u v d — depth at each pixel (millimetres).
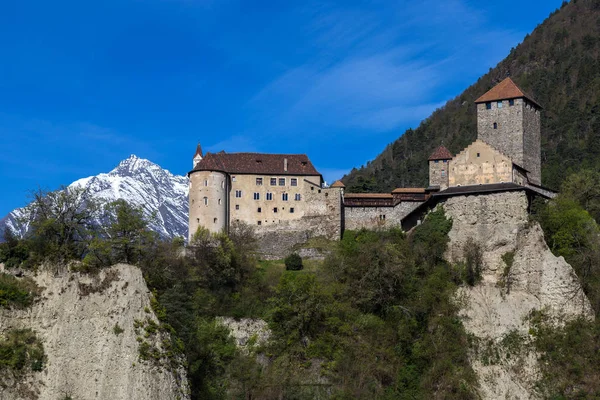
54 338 65625
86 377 64188
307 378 82688
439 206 99312
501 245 92000
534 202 94438
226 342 86562
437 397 81375
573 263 86875
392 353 84812
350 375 82562
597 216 100438
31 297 67250
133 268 69188
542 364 81375
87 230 78625
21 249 69562
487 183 103812
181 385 66688
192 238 112812
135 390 63062
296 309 87125
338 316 88000
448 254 95688
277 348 85812
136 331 65938
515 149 112562
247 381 81562
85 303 66938
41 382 63656
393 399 81062
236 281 94562
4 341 64562
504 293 88500
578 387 78125
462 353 84875
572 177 108938
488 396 81812
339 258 99250
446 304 89312
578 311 83250
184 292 86188
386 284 89875
